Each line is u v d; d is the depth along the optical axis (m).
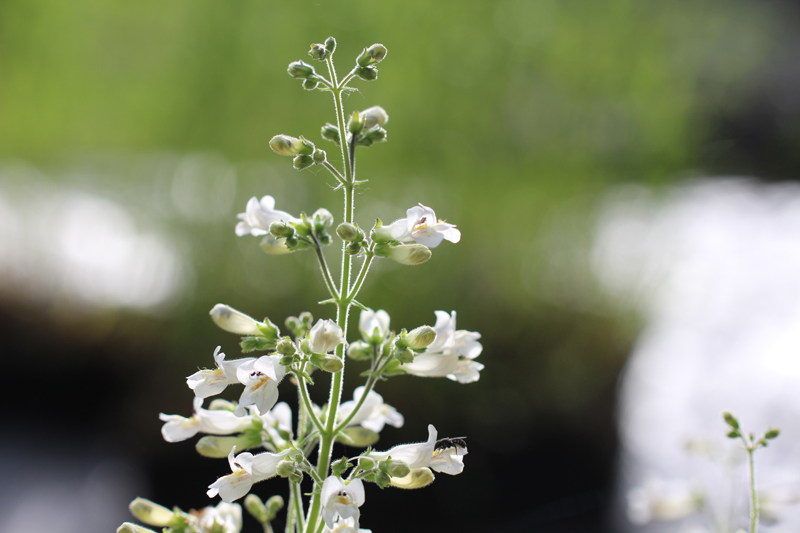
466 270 1.05
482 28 1.17
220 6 1.17
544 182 1.14
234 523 0.55
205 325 1.03
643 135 1.21
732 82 1.54
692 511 0.63
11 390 1.22
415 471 0.52
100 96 1.28
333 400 0.53
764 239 1.82
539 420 1.01
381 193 1.08
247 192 1.08
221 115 1.17
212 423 0.54
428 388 0.97
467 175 1.12
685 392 1.16
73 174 1.30
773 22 2.84
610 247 1.11
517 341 1.04
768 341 1.30
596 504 0.92
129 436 1.06
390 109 1.14
